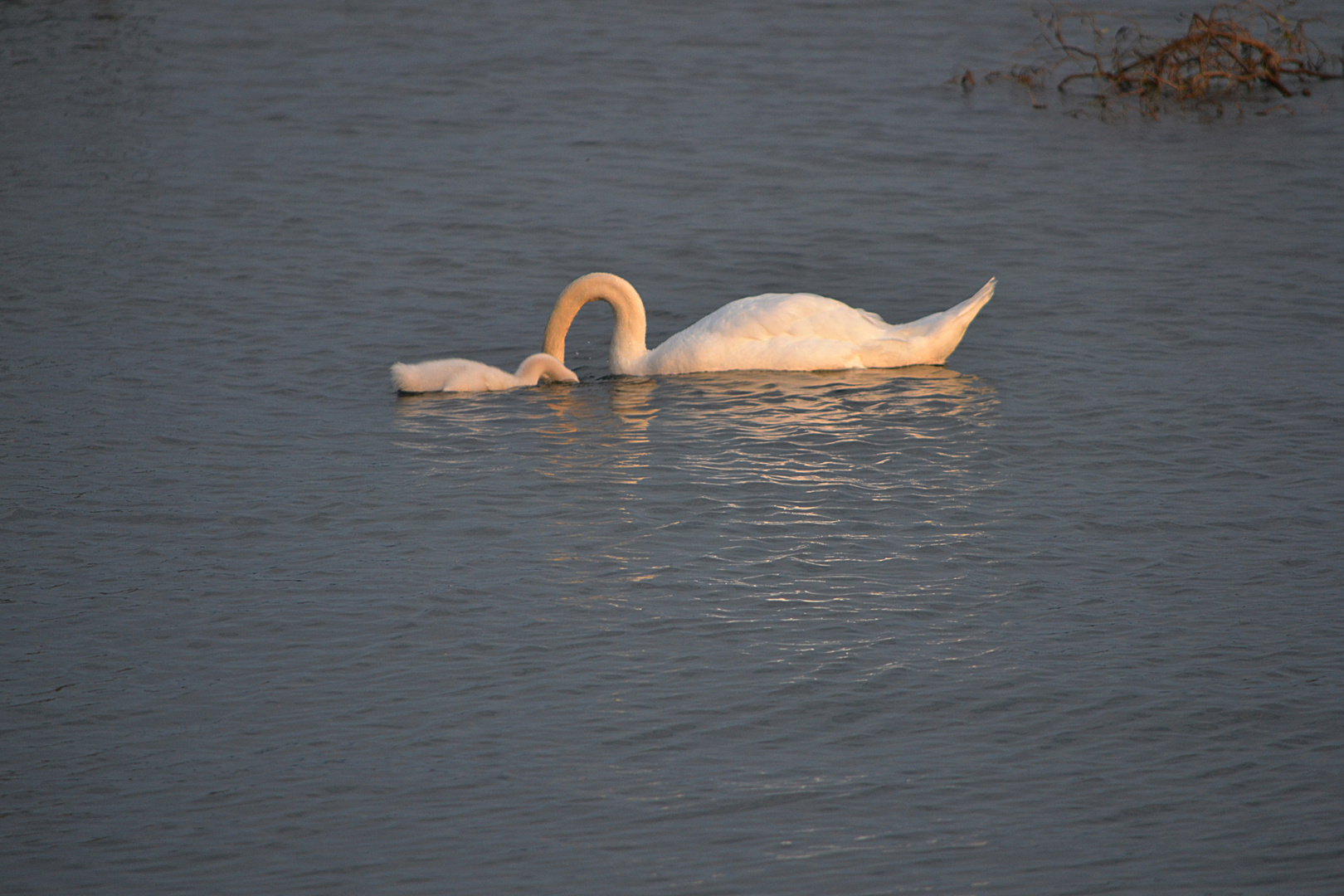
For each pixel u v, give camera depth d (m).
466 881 9.31
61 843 9.75
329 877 9.37
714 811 9.99
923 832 9.76
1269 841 9.60
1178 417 17.23
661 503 14.96
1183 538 14.09
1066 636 12.24
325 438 16.91
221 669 11.83
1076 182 27.59
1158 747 10.69
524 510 14.82
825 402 17.94
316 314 21.34
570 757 10.61
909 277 23.00
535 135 30.59
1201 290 21.94
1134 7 39.22
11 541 14.11
